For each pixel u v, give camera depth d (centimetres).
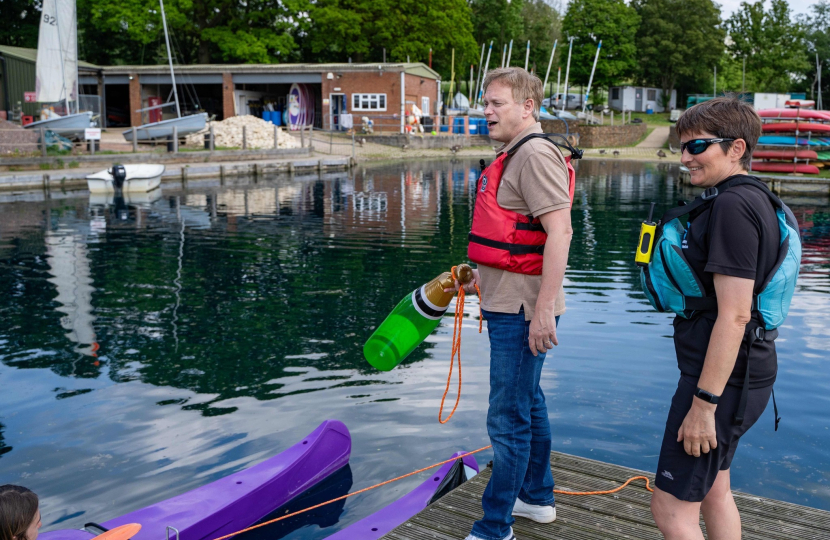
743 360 204
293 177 2700
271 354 642
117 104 4459
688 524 217
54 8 2672
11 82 3350
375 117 4022
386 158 3669
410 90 4103
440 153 3956
